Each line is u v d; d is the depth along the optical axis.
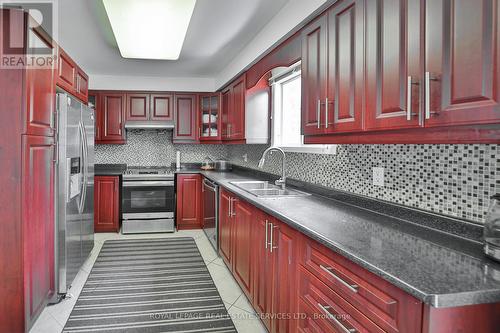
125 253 3.99
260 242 2.36
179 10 2.46
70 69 3.08
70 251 2.83
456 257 1.24
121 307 2.65
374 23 1.55
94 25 3.08
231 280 3.20
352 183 2.33
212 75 5.25
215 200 3.85
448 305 0.93
